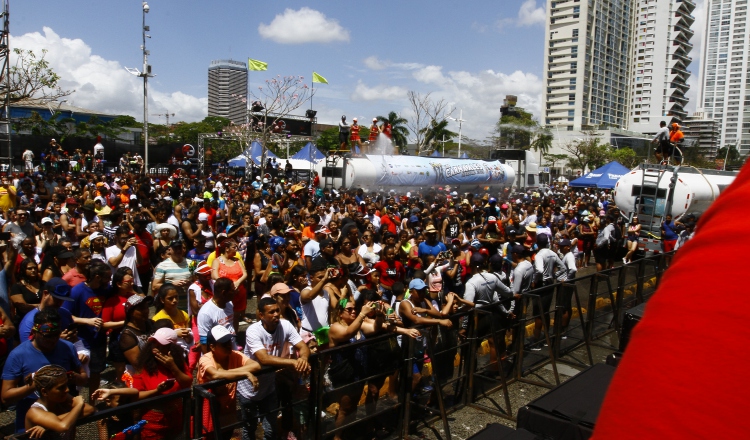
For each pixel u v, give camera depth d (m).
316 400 4.98
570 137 100.62
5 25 19.09
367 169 26.55
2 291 6.33
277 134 40.09
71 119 49.84
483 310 6.88
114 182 23.16
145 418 3.88
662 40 139.62
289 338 5.14
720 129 116.31
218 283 6.25
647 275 11.20
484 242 10.88
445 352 6.54
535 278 9.58
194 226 10.78
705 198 18.92
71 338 5.42
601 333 9.59
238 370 4.47
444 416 5.80
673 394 0.51
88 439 3.75
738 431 0.47
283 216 14.40
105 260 8.39
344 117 27.98
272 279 7.21
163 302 6.14
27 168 29.08
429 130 47.34
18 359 4.73
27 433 3.71
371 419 5.54
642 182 17.88
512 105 110.56
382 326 5.75
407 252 10.77
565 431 4.18
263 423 4.66
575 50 131.38
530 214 18.38
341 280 7.55
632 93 147.75
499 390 7.35
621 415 0.55
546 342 8.20
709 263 0.56
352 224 10.27
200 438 4.09
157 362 4.73
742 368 0.49
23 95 22.67
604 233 14.67
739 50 113.94
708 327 0.52
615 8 137.25
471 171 31.33
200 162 38.72
